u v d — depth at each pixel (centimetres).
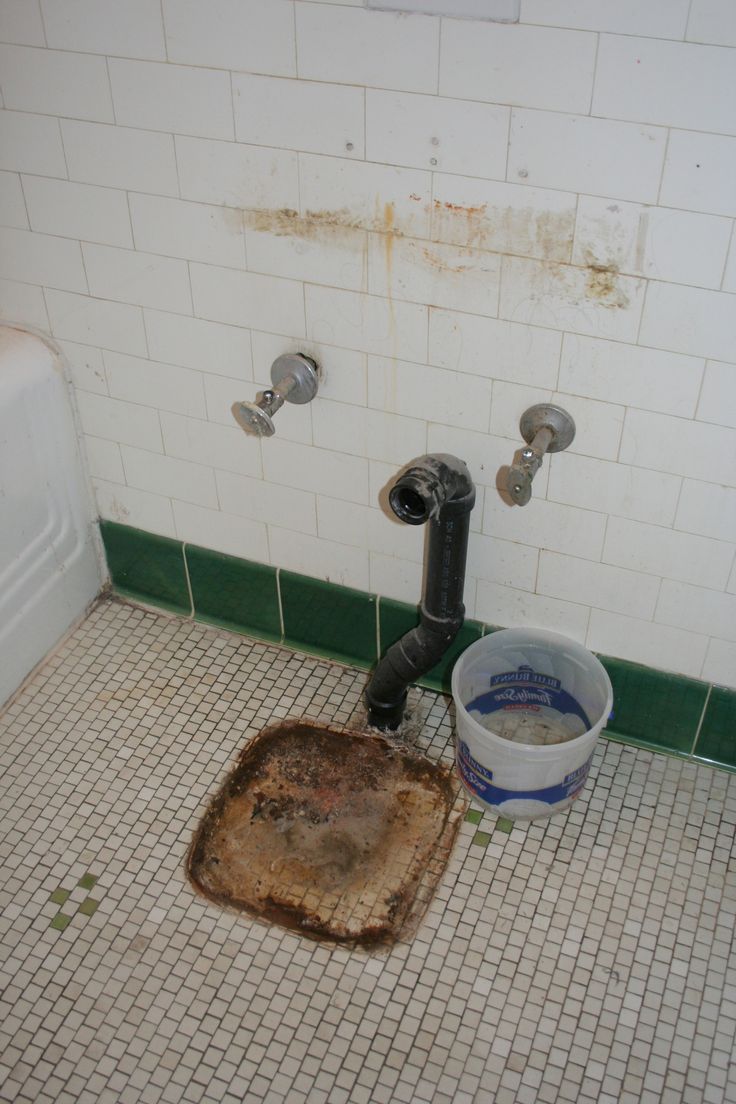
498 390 170
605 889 181
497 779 186
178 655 226
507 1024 164
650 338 154
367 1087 157
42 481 209
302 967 171
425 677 217
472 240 156
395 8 141
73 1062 159
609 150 141
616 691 200
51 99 170
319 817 193
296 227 167
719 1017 165
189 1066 159
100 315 194
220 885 182
